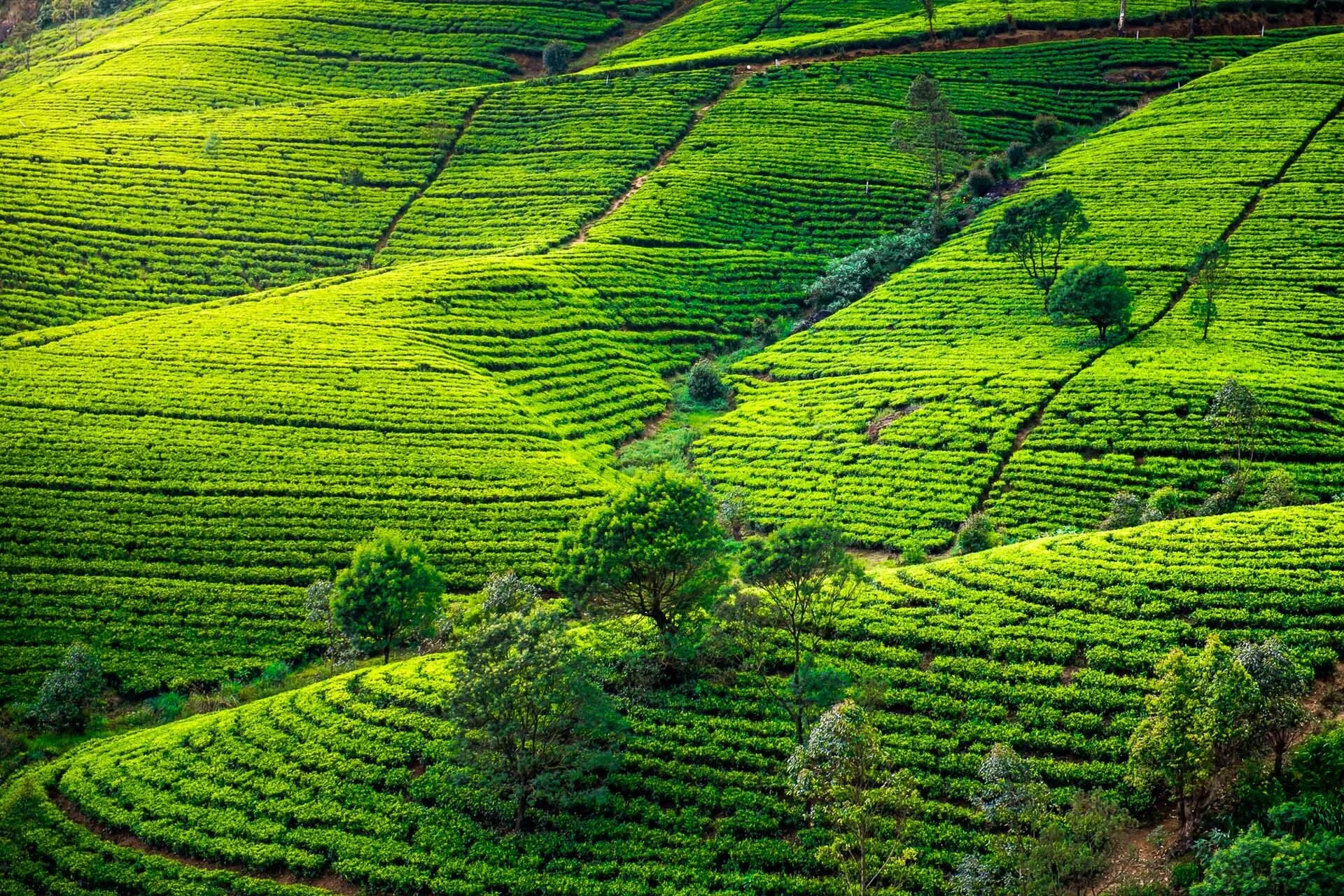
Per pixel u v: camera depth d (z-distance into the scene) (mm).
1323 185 105250
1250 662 37812
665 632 50281
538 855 40875
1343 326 84438
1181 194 109750
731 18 185375
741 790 42781
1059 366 84750
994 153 133125
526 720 41781
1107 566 53656
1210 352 82688
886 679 47812
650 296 111562
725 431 87938
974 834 39281
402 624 55656
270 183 135750
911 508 71312
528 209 131125
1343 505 57719
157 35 196625
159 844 44094
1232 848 31203
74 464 75750
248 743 49062
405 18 192500
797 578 44625
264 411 83562
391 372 90812
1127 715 43500
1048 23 159250
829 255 119188
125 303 112688
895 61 154875
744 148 138250
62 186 129375
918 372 88938
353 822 43438
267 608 64625
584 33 187875
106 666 60969
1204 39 148750
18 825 45219
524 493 75125
